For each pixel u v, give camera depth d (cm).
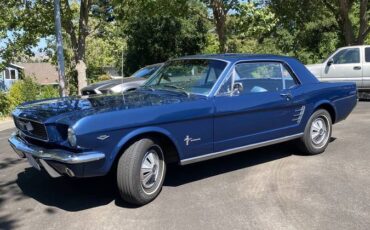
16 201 530
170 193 545
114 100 547
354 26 3222
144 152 498
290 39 3356
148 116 498
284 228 441
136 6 1777
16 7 1670
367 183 567
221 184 575
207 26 3203
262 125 619
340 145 770
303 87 680
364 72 1412
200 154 557
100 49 3038
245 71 609
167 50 3139
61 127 477
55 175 490
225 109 567
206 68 602
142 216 477
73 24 1836
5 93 1825
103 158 472
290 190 546
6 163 709
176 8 1955
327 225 446
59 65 1379
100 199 530
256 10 1894
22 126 535
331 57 1468
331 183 569
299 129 677
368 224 447
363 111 1184
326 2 2488
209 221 460
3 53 1850
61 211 496
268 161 675
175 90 598
